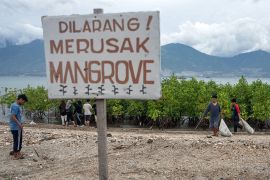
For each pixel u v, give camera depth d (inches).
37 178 421.4
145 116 1373.0
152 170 431.8
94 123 1305.4
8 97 1521.9
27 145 592.4
